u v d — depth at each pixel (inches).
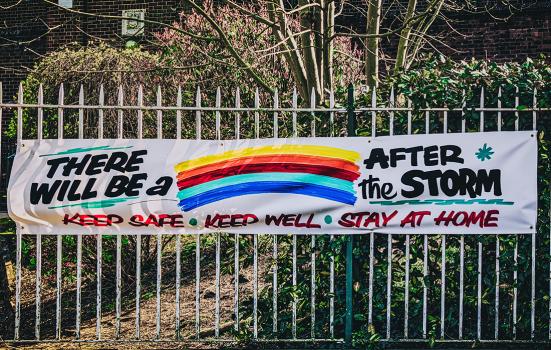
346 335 244.7
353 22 511.8
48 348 251.1
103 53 362.0
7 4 613.6
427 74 252.2
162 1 577.3
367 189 245.4
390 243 244.7
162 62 356.8
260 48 371.2
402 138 245.8
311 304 245.6
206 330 278.1
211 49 357.4
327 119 255.9
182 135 347.6
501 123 250.1
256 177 247.9
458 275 249.9
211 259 366.6
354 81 409.1
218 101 248.8
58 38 598.9
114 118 345.7
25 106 249.8
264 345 250.2
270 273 258.1
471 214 243.4
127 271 343.0
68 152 250.2
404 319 247.9
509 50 498.9
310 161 247.4
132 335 285.3
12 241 350.6
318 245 251.6
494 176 243.6
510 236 246.1
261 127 291.1
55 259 340.5
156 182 248.8
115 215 248.7
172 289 339.0
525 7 488.7
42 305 336.2
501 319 250.4
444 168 244.5
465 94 248.1
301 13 322.7
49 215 249.1
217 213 247.8
